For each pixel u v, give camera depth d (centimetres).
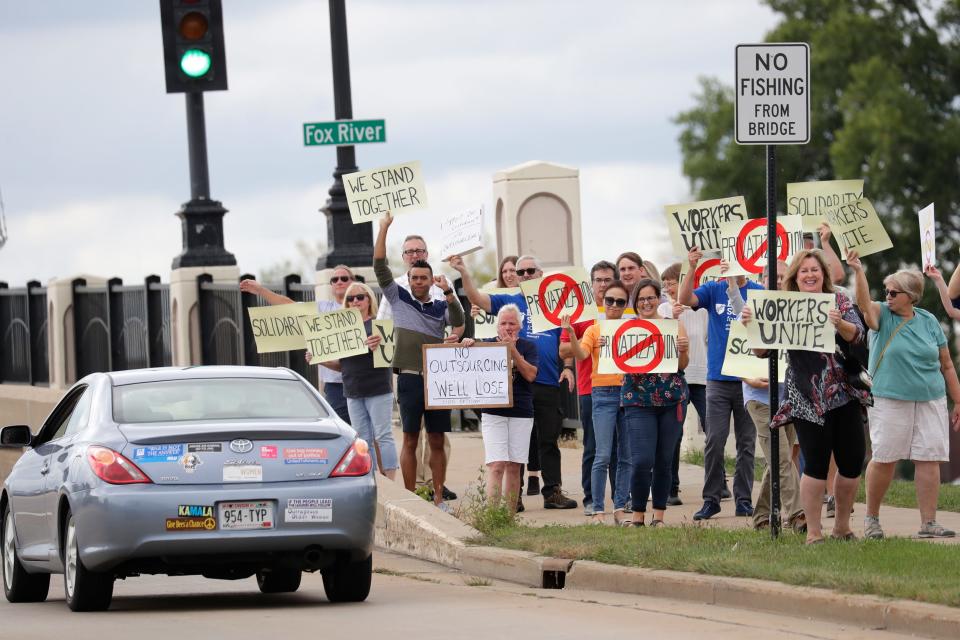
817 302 2766
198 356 5962
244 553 2561
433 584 3008
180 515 2528
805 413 2800
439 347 3466
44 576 3002
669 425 3269
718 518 3522
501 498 3484
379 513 3562
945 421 3028
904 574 2405
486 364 3466
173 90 4241
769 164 2853
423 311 3750
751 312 2778
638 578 2691
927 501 3038
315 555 2595
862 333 2805
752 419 3309
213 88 4253
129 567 2567
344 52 4931
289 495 2573
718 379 3491
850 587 2350
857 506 3716
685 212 3334
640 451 3231
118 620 2519
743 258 3180
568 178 5266
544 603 2639
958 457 11019
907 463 10588
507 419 3491
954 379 3078
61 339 7069
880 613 2234
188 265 5956
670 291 3872
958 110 11662
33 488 2856
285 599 2862
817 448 2812
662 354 3216
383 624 2408
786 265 3191
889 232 10781
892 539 2842
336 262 5191
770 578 2498
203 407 2708
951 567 2464
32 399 6681
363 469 2647
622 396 3262
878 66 11112
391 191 3853
